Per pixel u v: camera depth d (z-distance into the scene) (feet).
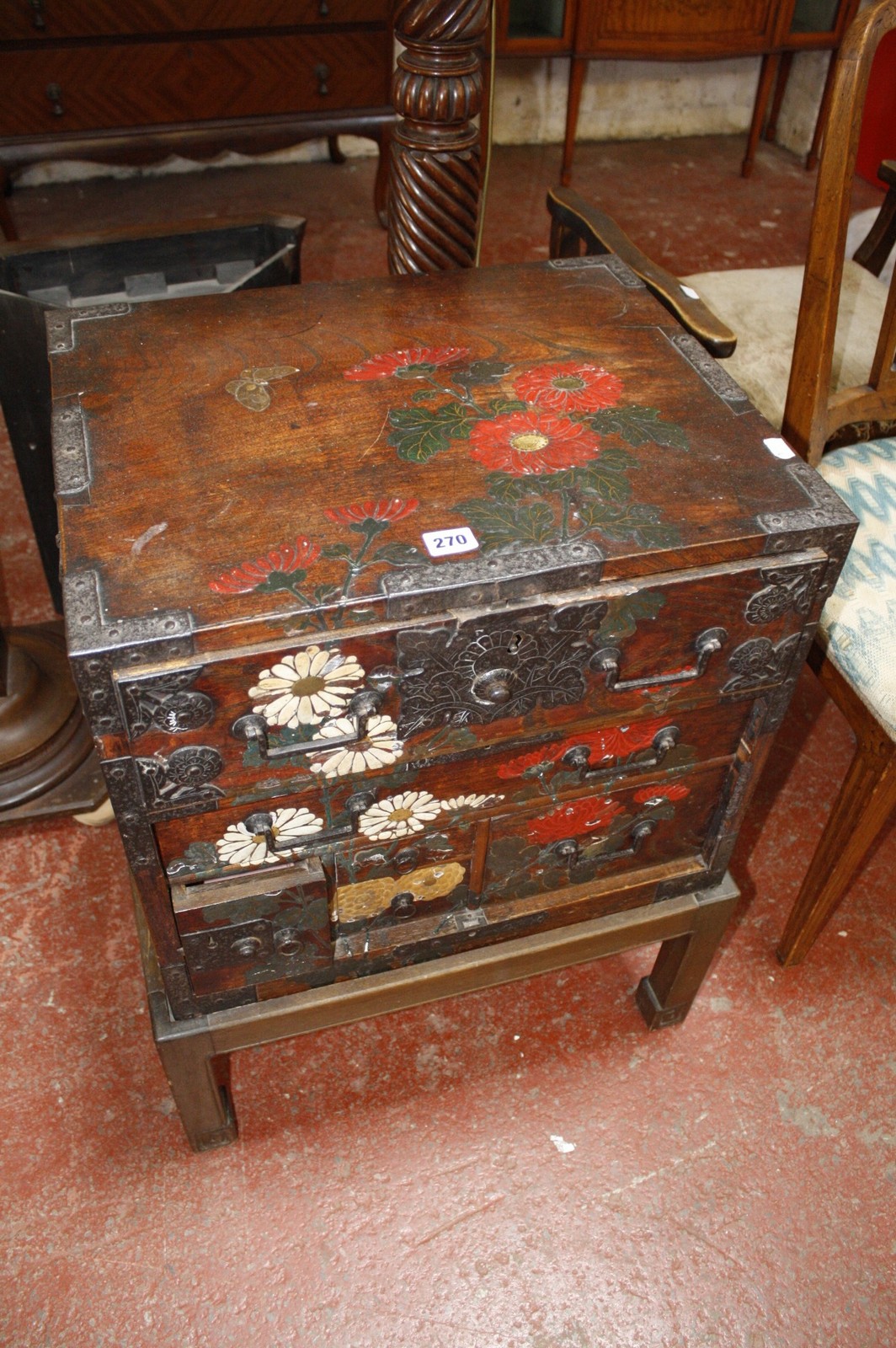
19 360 4.40
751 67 11.19
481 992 4.47
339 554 2.59
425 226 4.02
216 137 7.73
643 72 10.91
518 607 2.57
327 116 7.97
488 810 3.12
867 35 3.11
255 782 2.70
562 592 2.64
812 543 2.81
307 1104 4.10
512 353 3.38
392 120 8.12
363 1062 4.23
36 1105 4.05
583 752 3.04
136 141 7.57
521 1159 3.97
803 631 3.00
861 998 4.51
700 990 4.51
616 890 3.57
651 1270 3.70
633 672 2.89
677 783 3.35
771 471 2.95
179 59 7.30
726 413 3.16
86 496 2.75
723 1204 3.87
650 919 3.66
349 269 8.80
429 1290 3.63
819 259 3.53
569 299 3.68
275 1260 3.68
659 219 9.86
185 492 2.77
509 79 10.64
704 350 3.45
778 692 3.14
